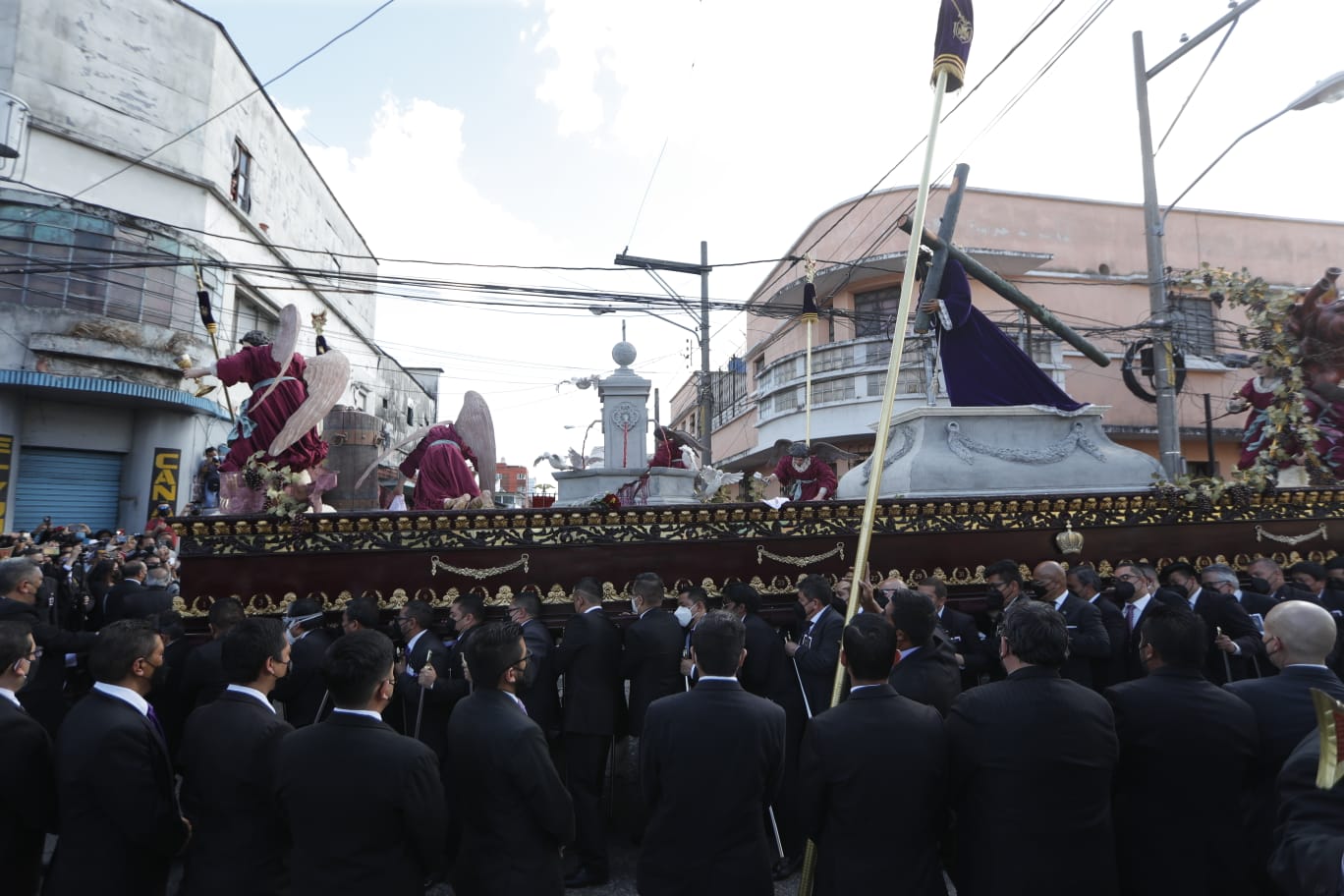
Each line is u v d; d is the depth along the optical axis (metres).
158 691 4.60
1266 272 20.53
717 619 3.13
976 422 6.54
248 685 3.09
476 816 2.99
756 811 2.90
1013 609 3.05
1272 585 5.75
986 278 6.99
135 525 16.98
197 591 4.91
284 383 5.74
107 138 16.19
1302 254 20.78
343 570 5.09
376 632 2.90
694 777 2.86
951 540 5.91
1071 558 6.06
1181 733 2.90
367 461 7.50
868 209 19.97
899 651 3.88
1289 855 2.09
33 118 15.12
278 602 4.98
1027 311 7.18
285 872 2.93
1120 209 20.17
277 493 5.16
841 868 2.72
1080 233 19.86
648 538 5.48
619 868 4.73
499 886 2.87
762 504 5.61
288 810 2.64
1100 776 2.71
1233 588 5.29
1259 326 7.24
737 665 3.11
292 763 2.65
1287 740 3.02
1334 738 1.92
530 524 5.34
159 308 16.55
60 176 15.62
